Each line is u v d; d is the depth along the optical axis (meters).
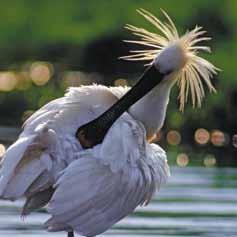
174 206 20.58
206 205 20.67
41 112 14.09
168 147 30.58
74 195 13.41
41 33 42.03
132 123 14.17
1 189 13.27
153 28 35.97
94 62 37.56
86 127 13.94
